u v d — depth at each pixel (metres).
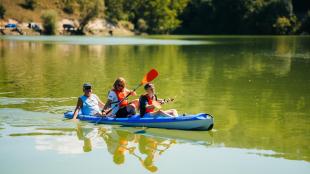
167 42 48.38
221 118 10.85
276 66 22.34
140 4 83.56
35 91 13.97
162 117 9.94
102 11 76.75
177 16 89.25
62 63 22.88
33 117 10.55
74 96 13.20
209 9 84.44
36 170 7.25
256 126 10.12
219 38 62.34
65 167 7.41
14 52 30.19
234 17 82.12
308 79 17.55
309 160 7.86
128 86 15.29
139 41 50.53
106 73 18.67
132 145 8.64
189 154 8.14
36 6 69.31
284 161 7.81
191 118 9.62
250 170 7.39
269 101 12.96
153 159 7.86
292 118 10.91
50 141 8.74
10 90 14.09
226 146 8.62
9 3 66.62
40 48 34.62
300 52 32.72
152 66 21.91
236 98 13.37
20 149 8.23
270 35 77.44
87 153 8.11
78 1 72.88
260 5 78.81
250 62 24.42
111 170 7.31
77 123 10.13
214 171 7.32
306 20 77.75
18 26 64.69
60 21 70.19
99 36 68.44
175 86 15.42
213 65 22.72
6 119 10.31
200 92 14.28
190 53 31.19
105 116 10.25
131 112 10.53
